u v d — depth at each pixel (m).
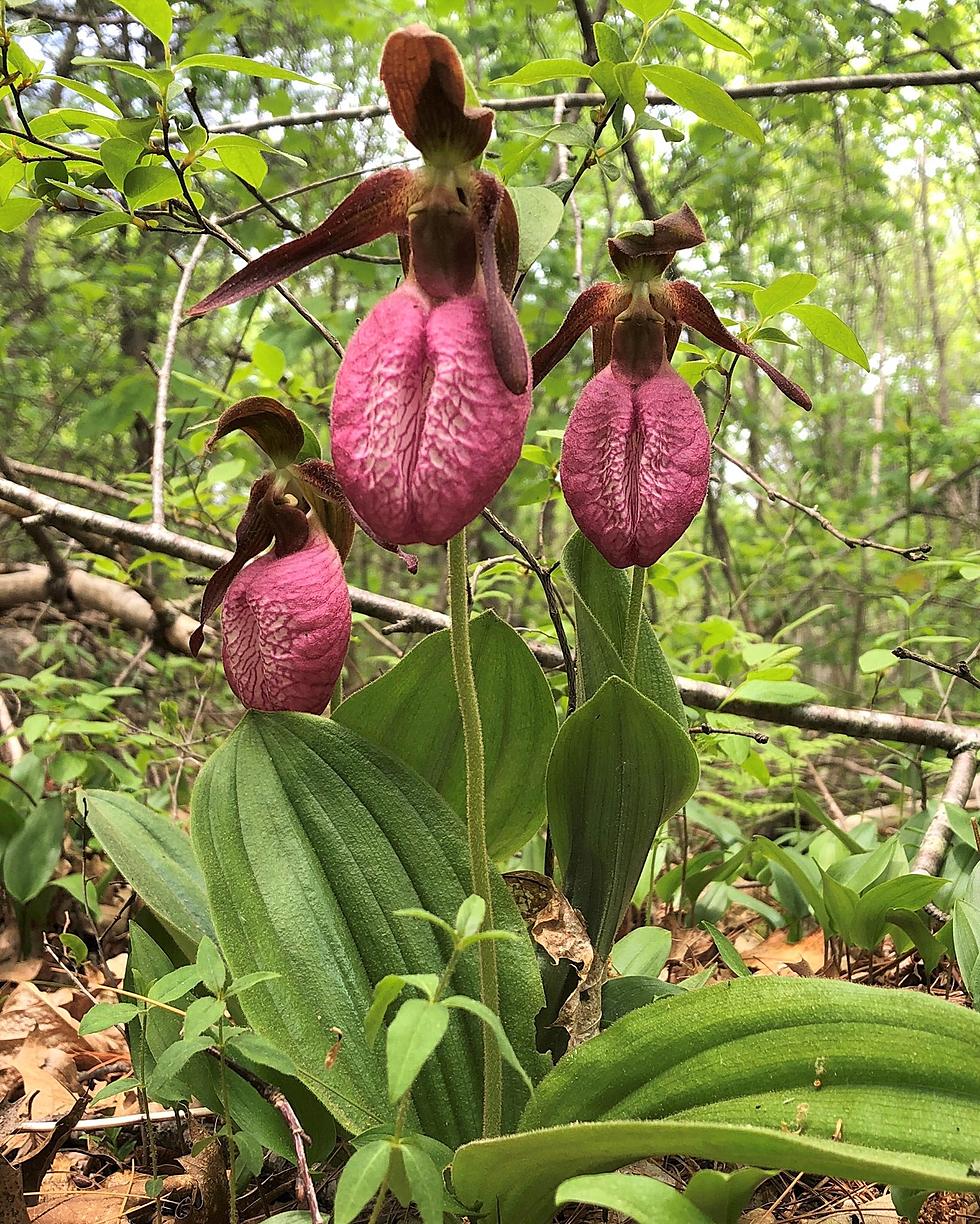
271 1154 0.27
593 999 0.27
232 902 0.23
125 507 0.84
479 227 0.20
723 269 0.86
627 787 0.26
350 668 0.53
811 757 0.73
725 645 0.57
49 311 0.82
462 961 0.24
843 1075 0.18
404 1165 0.17
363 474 0.18
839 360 1.71
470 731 0.21
